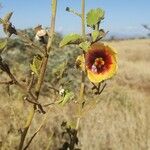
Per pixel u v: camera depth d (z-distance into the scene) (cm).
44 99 108
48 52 31
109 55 32
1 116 79
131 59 492
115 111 139
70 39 31
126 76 287
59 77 39
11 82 29
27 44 30
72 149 39
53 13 31
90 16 32
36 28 31
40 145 91
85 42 31
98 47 32
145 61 476
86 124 122
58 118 97
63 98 33
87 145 116
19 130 32
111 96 151
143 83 278
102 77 32
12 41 153
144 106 152
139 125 132
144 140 127
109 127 126
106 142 121
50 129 94
